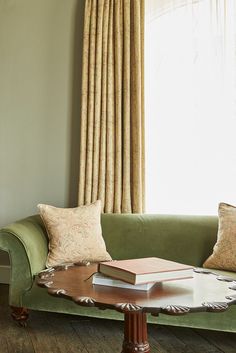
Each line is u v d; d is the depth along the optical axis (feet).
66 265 6.60
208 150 10.36
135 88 10.41
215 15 10.41
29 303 7.71
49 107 11.55
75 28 11.46
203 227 9.07
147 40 10.90
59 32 11.57
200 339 7.63
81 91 11.14
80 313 7.47
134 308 4.24
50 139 11.50
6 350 7.00
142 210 10.33
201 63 10.48
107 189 10.39
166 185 10.66
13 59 11.86
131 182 10.37
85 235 8.67
